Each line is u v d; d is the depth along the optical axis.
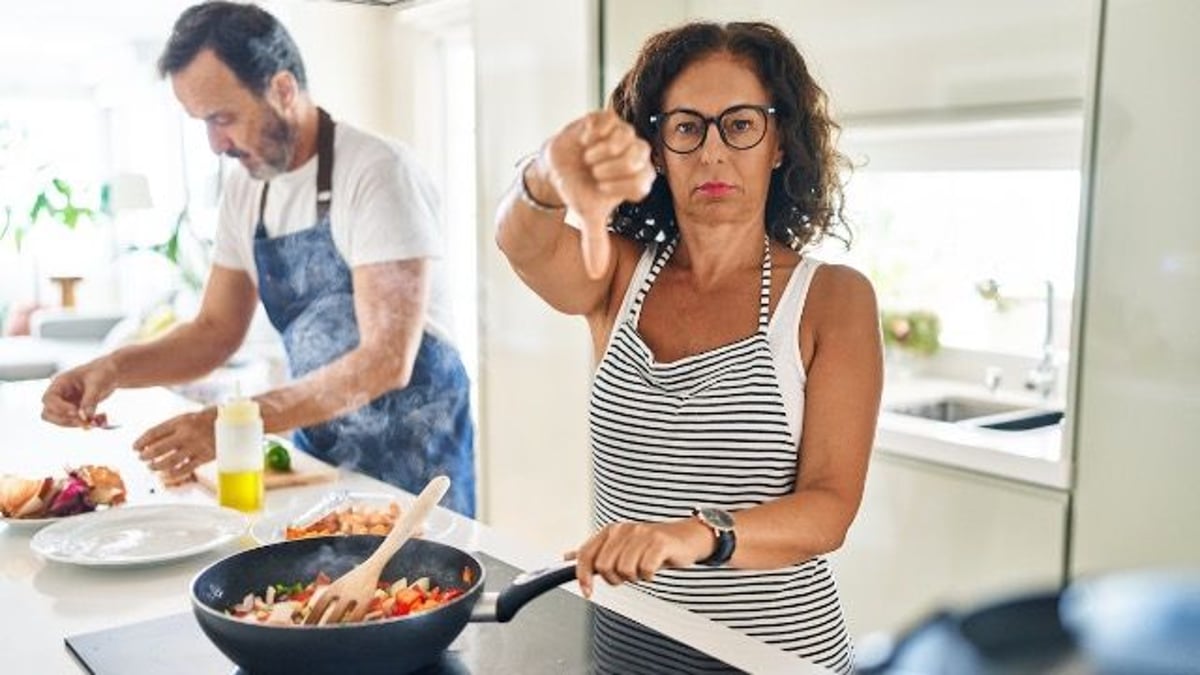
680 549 0.96
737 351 1.23
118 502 1.57
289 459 1.77
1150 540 1.97
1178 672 0.26
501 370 2.85
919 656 0.28
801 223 1.37
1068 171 2.42
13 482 1.52
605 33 2.62
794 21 2.58
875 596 2.43
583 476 2.72
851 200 2.86
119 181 2.28
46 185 2.29
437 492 1.07
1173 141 1.88
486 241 2.79
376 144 2.10
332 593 0.99
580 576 0.95
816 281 1.26
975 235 2.79
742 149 1.23
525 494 2.88
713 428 1.21
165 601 1.21
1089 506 2.04
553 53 2.68
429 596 1.03
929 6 2.30
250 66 2.01
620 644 1.06
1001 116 2.20
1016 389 2.74
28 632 1.12
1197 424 1.88
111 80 2.19
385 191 2.05
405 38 2.46
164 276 2.30
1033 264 2.67
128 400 2.23
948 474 2.26
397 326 2.05
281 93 2.03
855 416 1.20
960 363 2.88
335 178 2.05
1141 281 1.95
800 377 1.22
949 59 2.28
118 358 1.96
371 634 0.89
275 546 1.10
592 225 0.80
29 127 2.22
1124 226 1.96
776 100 1.26
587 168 0.80
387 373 2.02
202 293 2.20
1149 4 1.89
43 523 1.47
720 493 1.21
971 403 2.73
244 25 2.00
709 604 1.20
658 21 2.70
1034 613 0.28
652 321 1.30
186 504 1.51
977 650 0.27
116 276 2.34
